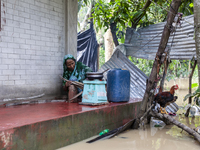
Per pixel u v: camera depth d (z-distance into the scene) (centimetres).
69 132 346
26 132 278
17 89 506
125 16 724
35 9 540
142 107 449
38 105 457
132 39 727
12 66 496
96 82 459
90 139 379
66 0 607
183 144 370
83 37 941
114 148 341
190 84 577
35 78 543
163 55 421
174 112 645
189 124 507
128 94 520
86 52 948
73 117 354
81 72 545
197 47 341
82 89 509
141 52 700
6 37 484
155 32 666
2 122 291
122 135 420
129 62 721
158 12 862
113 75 503
